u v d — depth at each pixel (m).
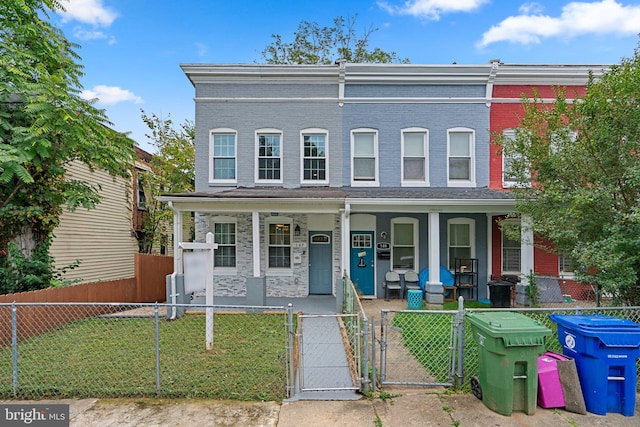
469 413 3.66
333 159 10.55
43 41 7.75
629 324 3.72
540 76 10.20
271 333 6.52
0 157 6.12
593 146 5.56
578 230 5.74
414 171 10.62
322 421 3.53
